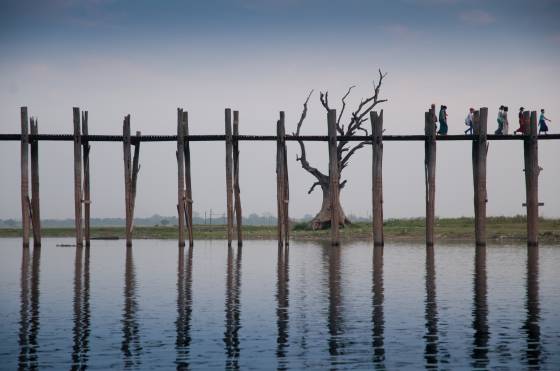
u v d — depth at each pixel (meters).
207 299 28.27
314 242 64.69
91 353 19.50
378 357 19.05
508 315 24.39
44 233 87.25
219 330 22.25
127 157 53.28
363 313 24.98
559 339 20.81
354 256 47.59
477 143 52.28
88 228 56.97
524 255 46.97
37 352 19.59
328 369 18.00
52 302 27.56
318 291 30.42
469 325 22.80
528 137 52.12
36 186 54.78
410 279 34.34
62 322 23.52
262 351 19.69
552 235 61.31
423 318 23.98
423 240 63.81
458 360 18.72
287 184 54.72
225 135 53.25
